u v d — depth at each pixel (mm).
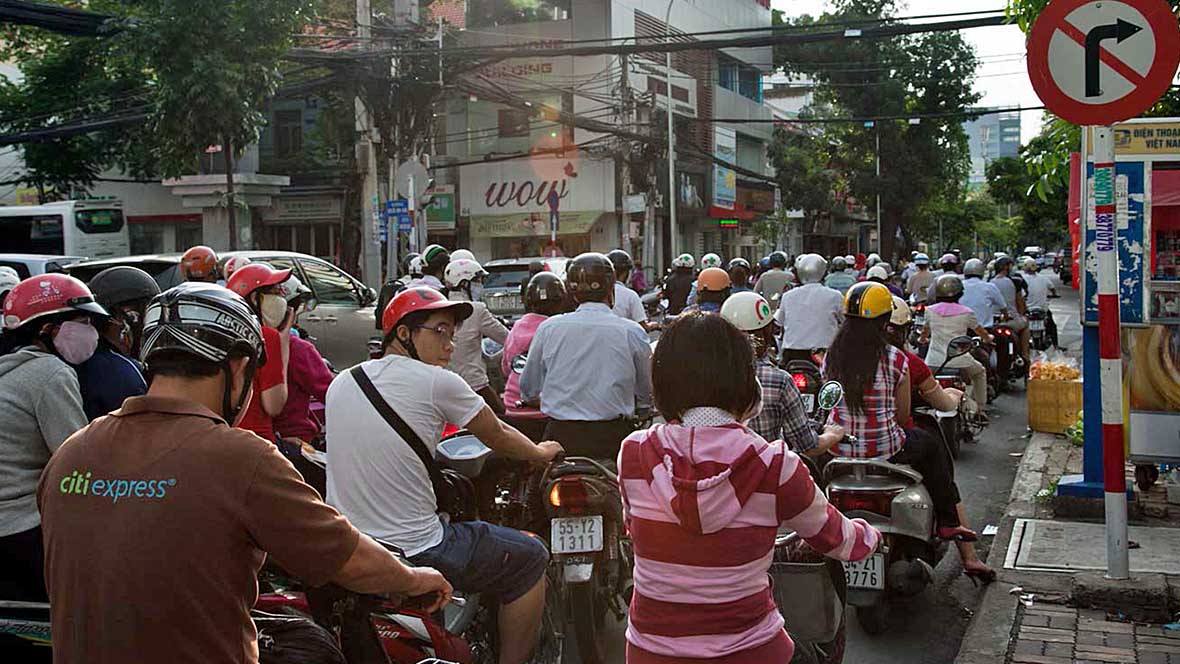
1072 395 10047
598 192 33312
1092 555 6051
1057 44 5391
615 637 5316
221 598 2088
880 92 44906
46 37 28734
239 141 19547
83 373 3936
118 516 2074
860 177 45719
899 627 5480
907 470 5375
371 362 3922
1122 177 6703
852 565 4996
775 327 9656
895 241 48375
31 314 3697
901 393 5531
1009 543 6402
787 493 2514
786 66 46531
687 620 2521
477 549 3881
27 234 28906
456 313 4008
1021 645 4844
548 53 17531
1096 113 5340
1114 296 5414
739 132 43062
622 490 2676
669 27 31859
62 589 2115
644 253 33062
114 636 2051
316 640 2775
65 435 3609
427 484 3859
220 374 2270
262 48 18797
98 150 30250
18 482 3578
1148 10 5223
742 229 45188
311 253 34375
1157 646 4801
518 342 6609
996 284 14086
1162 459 6961
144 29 17969
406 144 24578
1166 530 6523
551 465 4723
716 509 2475
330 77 20875
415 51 18953
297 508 2146
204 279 7242
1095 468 6977
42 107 28031
